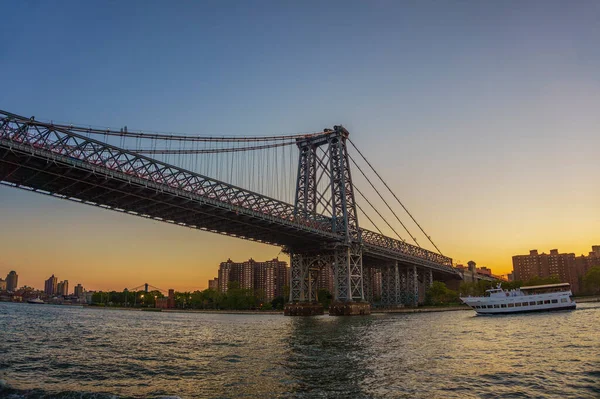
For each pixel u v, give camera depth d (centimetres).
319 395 2769
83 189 7975
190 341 5825
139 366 3822
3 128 6378
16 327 8138
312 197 13938
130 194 8106
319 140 14138
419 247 18788
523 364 3700
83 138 7212
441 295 18650
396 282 16912
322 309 14012
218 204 9200
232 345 5297
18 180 7500
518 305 10894
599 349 4416
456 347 4775
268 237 12388
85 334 6919
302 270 13900
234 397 2734
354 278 13275
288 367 3694
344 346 5006
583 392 2803
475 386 2967
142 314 17662
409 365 3716
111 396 2742
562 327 6725
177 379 3262
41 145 6725
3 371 3591
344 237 12912
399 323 8731
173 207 9206
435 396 2733
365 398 2700
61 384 3111
